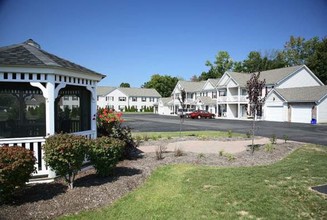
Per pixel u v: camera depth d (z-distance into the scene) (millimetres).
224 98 47094
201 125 28562
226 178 7148
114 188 6355
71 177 6293
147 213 5121
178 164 9047
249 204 5348
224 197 5746
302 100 32031
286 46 63750
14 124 9828
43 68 7008
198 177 7293
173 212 5125
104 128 10312
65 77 7820
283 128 24344
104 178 7133
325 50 50156
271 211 5008
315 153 11148
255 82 12109
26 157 5398
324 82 50531
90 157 7070
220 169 8273
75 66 8883
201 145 13727
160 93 93688
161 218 4895
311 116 31531
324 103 31047
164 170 8227
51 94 7172
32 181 6887
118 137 9930
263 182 6742
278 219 4703
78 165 6090
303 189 6172
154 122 33469
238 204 5367
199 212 5070
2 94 9578
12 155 5207
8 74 6793
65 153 5785
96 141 7121
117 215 5055
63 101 10133
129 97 80438
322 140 15758
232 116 46562
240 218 4777
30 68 6902
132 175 7508
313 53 57906
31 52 7961
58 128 10000
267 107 37312
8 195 5246
